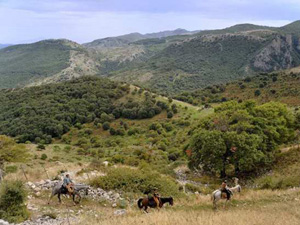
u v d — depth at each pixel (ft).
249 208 62.13
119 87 398.21
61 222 51.96
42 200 66.74
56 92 401.49
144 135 293.84
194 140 130.41
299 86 306.76
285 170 112.27
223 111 146.82
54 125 323.16
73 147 280.72
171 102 353.92
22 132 318.24
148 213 54.95
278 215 54.19
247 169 120.26
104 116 339.77
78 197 69.21
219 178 129.90
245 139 119.44
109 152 243.60
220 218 50.88
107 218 53.31
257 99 308.81
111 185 79.05
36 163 154.20
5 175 86.48
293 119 148.36
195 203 68.74
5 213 52.60
